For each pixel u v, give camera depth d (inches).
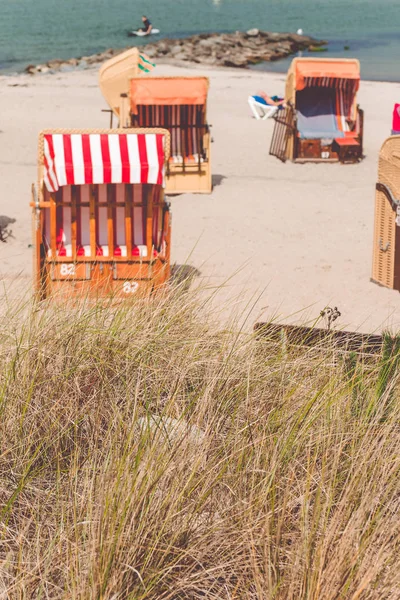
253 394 322.3
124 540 231.8
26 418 299.3
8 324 367.2
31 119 1739.7
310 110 1446.9
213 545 245.8
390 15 5531.5
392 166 751.1
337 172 1337.4
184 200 1146.7
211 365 340.5
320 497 252.1
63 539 243.4
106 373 329.1
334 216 1068.5
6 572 233.5
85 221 700.7
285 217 1058.1
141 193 692.7
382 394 310.2
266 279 796.0
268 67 3267.7
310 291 761.6
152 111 1208.2
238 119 1814.7
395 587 224.2
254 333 371.9
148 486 249.1
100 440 302.4
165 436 280.5
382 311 712.4
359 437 285.6
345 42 4033.0
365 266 851.4
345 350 379.9
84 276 679.1
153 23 5017.2
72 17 5285.4
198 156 1174.3
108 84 1373.0
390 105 2076.8
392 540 240.4
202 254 885.2
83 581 224.5
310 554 231.8
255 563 231.0
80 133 654.5
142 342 345.7
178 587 234.4
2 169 1295.5
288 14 5659.5
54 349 336.8
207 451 278.4
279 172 1330.0
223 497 265.0
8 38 4114.2
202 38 3843.5
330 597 218.8
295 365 347.6
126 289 684.1
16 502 267.3
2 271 791.1
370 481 251.6
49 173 644.1
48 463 284.8
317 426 295.3
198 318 399.2
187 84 1177.4
